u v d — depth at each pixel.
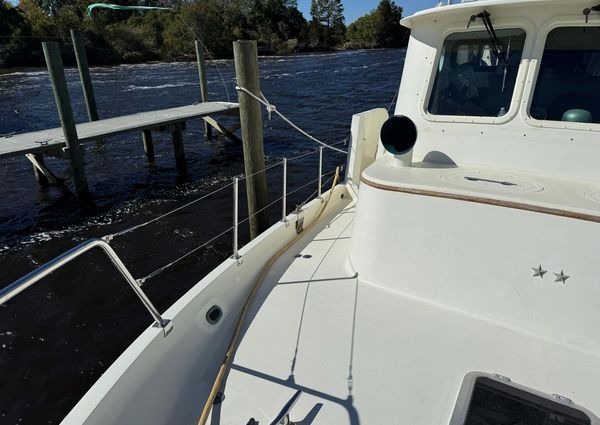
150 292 6.51
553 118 2.95
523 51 2.96
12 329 5.80
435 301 2.79
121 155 14.09
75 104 22.28
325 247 3.69
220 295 2.81
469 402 2.04
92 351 5.41
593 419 1.95
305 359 2.41
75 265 7.21
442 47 3.28
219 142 15.83
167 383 2.25
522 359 2.34
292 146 14.53
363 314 2.73
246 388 2.26
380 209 2.90
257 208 6.31
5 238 8.48
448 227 2.67
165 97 24.33
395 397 2.15
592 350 2.36
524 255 2.47
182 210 9.51
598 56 2.76
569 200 2.43
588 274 2.32
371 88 26.00
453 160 3.31
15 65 42.56
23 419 4.52
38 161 11.05
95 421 1.84
